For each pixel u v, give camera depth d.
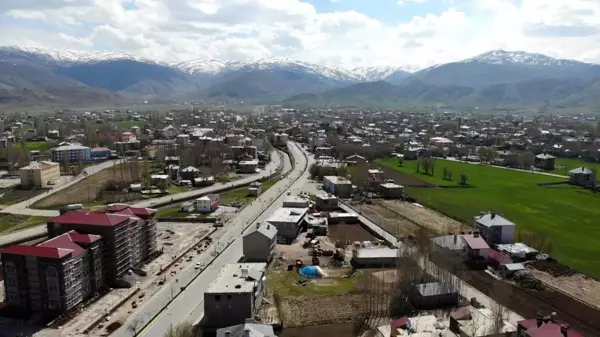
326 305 128.62
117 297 132.25
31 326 116.44
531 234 179.50
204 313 120.38
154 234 166.00
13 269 122.00
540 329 100.31
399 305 128.00
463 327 109.56
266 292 135.62
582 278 146.62
